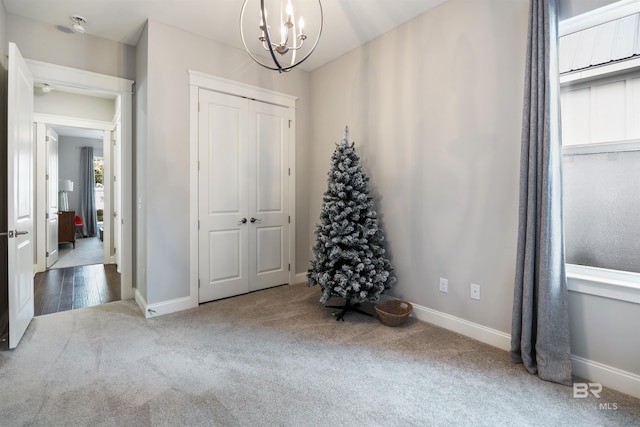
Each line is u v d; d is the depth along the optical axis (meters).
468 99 2.45
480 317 2.42
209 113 3.22
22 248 2.50
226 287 3.40
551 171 1.90
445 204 2.61
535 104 1.97
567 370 1.86
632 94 1.82
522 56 2.16
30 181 2.73
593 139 1.96
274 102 3.71
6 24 2.64
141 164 3.04
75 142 8.37
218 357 2.17
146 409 1.63
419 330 2.61
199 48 3.12
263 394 1.77
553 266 1.90
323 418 1.58
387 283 2.90
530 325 1.99
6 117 2.64
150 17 2.79
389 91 3.03
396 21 2.87
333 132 3.68
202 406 1.66
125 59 3.23
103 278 4.35
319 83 3.88
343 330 2.62
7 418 1.55
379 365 2.08
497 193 2.30
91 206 8.59
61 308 3.15
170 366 2.05
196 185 3.14
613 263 1.90
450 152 2.57
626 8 1.79
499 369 2.03
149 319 2.83
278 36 3.13
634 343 1.76
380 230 3.00
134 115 3.31
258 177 3.63
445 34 2.58
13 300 2.25
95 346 2.31
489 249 2.35
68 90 4.48
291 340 2.44
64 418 1.56
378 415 1.60
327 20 2.84
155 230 2.89
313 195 4.05
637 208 1.83
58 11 2.66
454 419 1.58
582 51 1.97
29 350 2.25
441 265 2.66
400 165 2.94
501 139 2.27
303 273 4.10
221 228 3.35
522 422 1.55
